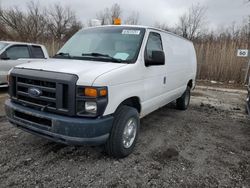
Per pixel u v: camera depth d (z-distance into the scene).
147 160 3.54
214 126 5.46
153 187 2.88
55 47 15.95
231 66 13.62
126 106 3.50
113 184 2.89
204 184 3.01
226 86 12.62
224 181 3.10
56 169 3.14
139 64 3.60
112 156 3.51
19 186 2.74
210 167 3.45
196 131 5.02
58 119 2.83
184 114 6.39
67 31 36.62
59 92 2.83
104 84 2.86
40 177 2.94
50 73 2.93
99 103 2.82
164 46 4.59
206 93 10.27
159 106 4.76
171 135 4.68
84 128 2.79
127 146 3.55
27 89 3.14
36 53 8.29
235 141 4.57
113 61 3.49
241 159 3.77
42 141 3.95
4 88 8.31
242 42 14.09
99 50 3.84
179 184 2.97
